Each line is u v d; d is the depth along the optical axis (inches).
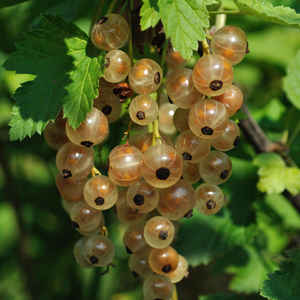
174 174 11.5
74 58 11.8
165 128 13.1
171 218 11.8
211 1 11.5
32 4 15.7
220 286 21.9
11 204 20.7
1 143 19.8
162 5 11.5
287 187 13.8
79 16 15.1
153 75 11.6
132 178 11.6
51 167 20.2
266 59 21.7
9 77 17.7
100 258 12.0
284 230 15.3
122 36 11.7
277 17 11.5
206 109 11.5
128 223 12.0
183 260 12.3
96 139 11.6
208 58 11.4
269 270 14.9
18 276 25.5
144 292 12.1
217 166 11.9
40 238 22.3
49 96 11.7
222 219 14.5
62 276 19.6
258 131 14.4
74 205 12.2
